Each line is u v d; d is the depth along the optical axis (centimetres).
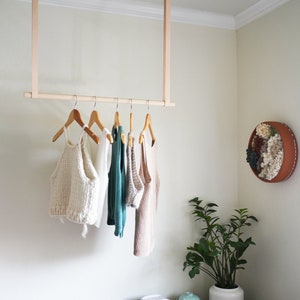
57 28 203
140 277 217
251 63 226
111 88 213
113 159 171
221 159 237
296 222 187
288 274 193
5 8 194
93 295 207
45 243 199
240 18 232
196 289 229
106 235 210
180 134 228
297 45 187
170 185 225
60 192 170
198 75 233
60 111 203
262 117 215
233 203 240
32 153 198
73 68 206
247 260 228
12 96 195
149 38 222
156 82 223
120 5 212
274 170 189
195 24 232
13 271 193
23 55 197
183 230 227
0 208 191
